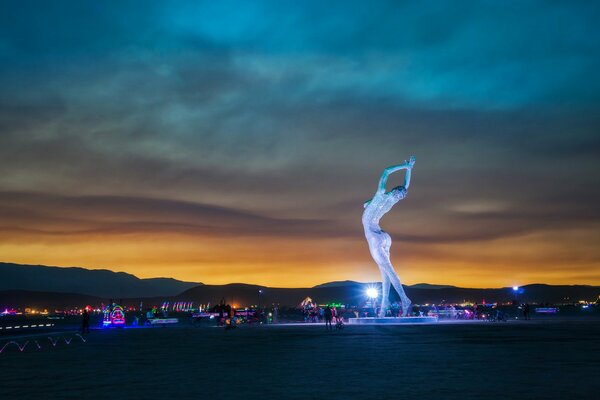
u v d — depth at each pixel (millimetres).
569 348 33844
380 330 56406
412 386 19609
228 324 68125
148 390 19641
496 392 18219
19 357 33062
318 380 21359
